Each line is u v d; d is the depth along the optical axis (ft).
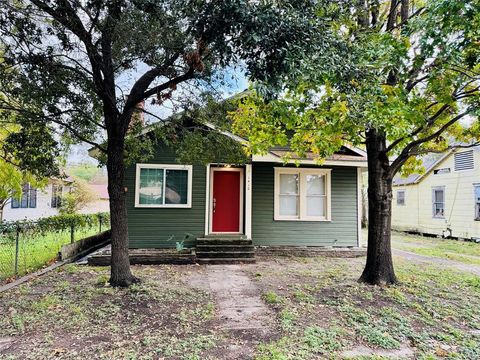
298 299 17.93
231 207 34.30
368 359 11.50
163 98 18.99
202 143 24.64
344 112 15.31
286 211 34.60
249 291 19.74
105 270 24.82
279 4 12.20
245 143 26.63
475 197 48.34
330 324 14.49
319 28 12.85
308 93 17.60
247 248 30.25
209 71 17.56
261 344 12.45
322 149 20.85
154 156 31.42
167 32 14.56
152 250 30.01
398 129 15.39
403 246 43.52
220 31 11.99
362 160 33.55
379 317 15.40
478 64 16.06
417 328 14.39
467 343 12.98
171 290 19.29
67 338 12.73
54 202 66.08
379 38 16.81
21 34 15.39
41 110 18.72
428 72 18.30
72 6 14.74
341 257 32.50
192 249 30.58
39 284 20.43
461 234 50.44
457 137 22.79
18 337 12.80
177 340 12.67
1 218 44.09
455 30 14.87
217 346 12.28
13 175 30.53
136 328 13.71
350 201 35.27
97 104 20.36
